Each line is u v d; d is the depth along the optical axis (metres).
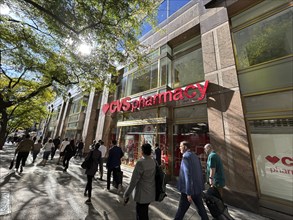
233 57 5.51
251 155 4.49
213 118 5.54
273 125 4.34
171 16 8.84
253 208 4.09
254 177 4.29
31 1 4.15
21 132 42.19
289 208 3.68
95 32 5.41
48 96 12.22
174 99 6.75
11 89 7.88
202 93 5.82
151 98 7.96
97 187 5.46
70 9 4.55
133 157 8.92
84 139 14.47
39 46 6.55
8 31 5.43
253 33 5.50
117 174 5.29
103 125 11.85
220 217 2.85
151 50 8.69
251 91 4.92
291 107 4.10
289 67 4.35
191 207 4.11
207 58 6.29
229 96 5.29
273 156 4.20
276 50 4.86
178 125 7.33
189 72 7.67
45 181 5.74
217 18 6.39
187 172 2.82
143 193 2.53
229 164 4.79
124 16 5.20
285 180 3.92
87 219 3.22
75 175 6.98
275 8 5.10
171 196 4.95
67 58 7.41
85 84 8.66
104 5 4.73
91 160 4.36
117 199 4.44
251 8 5.75
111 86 8.54
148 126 8.47
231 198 4.52
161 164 7.18
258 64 4.95
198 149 6.38
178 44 8.66
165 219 3.41
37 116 20.92
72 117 19.56
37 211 3.42
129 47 6.64
